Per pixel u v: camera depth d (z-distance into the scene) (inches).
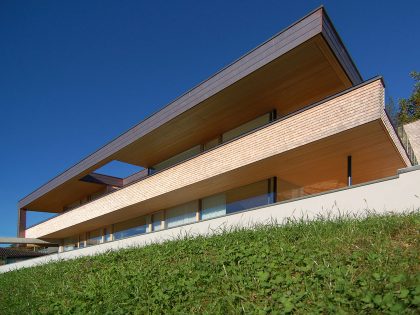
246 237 303.0
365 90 385.1
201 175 561.0
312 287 173.8
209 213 633.0
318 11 425.7
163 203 695.7
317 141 420.2
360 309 145.7
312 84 509.4
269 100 555.2
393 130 430.6
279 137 459.2
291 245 243.6
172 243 365.1
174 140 711.7
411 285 151.6
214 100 557.9
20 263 786.8
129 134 726.5
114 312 202.7
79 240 1044.5
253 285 192.7
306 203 394.0
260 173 528.7
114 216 812.0
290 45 445.1
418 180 318.0
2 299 325.7
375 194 343.9
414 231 219.1
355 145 431.2
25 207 1157.1
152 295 216.8
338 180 571.5
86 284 289.7
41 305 274.4
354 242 219.1
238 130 642.2
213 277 215.9
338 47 458.3
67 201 1135.0
